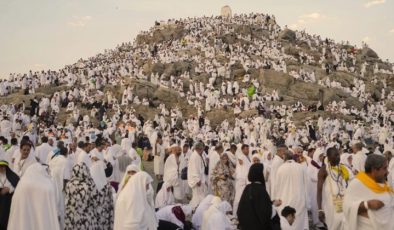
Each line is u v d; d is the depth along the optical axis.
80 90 49.62
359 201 5.96
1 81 50.72
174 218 10.30
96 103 46.19
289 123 41.03
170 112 48.81
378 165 5.95
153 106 50.19
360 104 57.47
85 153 12.77
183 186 14.95
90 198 8.72
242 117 46.34
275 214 7.35
